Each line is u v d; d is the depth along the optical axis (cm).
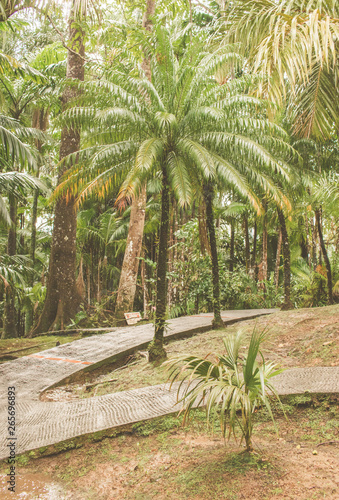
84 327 1086
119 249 1562
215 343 655
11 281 830
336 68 586
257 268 1812
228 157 664
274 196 657
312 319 685
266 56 455
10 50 1244
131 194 509
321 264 1200
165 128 592
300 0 529
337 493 235
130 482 295
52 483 306
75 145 1110
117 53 965
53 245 1114
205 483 268
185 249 1266
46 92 1096
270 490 248
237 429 354
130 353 711
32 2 607
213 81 669
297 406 372
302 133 723
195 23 1409
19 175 820
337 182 818
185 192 556
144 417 385
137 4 1137
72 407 444
